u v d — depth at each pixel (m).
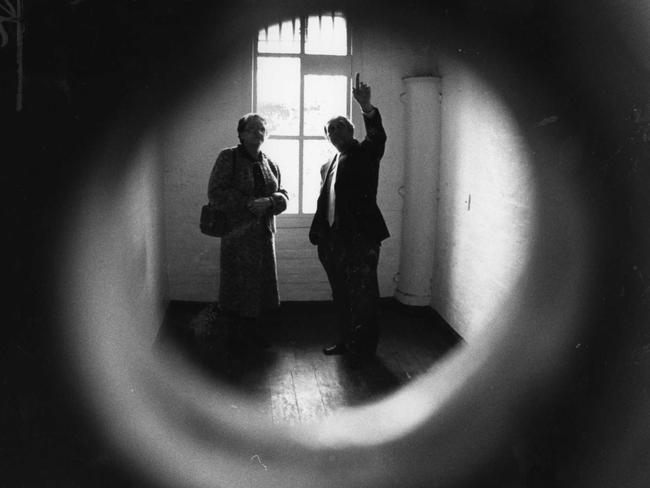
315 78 5.04
